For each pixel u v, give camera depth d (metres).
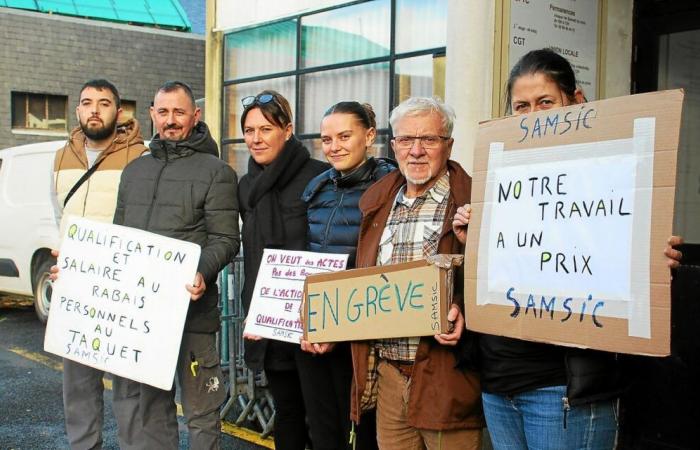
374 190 2.88
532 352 2.26
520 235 2.24
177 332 3.26
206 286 3.38
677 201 4.23
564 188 2.15
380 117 6.52
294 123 7.33
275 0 7.35
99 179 3.84
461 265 2.52
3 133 13.95
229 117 8.03
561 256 2.14
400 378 2.72
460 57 4.27
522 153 2.27
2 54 13.86
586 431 2.22
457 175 2.69
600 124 2.10
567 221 2.14
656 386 3.80
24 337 7.98
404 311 2.60
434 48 6.02
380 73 6.51
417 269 2.56
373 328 2.69
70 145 4.01
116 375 3.61
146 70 15.26
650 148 2.00
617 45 4.43
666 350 1.95
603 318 2.05
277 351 3.34
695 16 4.16
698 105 4.18
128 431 3.62
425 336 2.60
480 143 2.38
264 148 3.48
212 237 3.46
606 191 2.07
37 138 14.31
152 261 3.32
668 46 4.31
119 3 15.87
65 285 3.47
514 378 2.30
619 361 2.30
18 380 6.16
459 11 4.28
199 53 15.84
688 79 4.21
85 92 3.82
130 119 4.03
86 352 3.39
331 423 3.21
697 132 4.20
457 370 2.57
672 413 3.74
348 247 3.12
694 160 4.21
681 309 3.71
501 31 4.14
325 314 2.85
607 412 2.25
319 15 7.02
